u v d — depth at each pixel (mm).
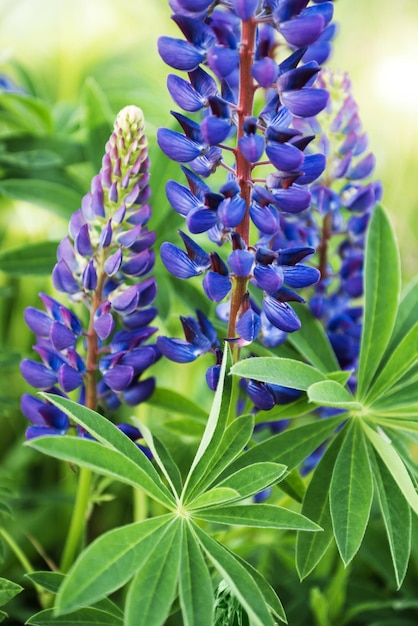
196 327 548
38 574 530
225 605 515
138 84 837
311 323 592
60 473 711
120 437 513
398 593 654
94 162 676
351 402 534
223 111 515
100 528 683
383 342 569
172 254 533
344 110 602
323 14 523
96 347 561
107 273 549
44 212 767
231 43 514
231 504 516
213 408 511
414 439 565
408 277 778
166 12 966
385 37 924
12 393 739
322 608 621
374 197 603
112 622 530
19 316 767
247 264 517
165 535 498
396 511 541
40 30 936
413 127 822
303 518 506
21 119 728
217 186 701
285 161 513
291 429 555
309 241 600
